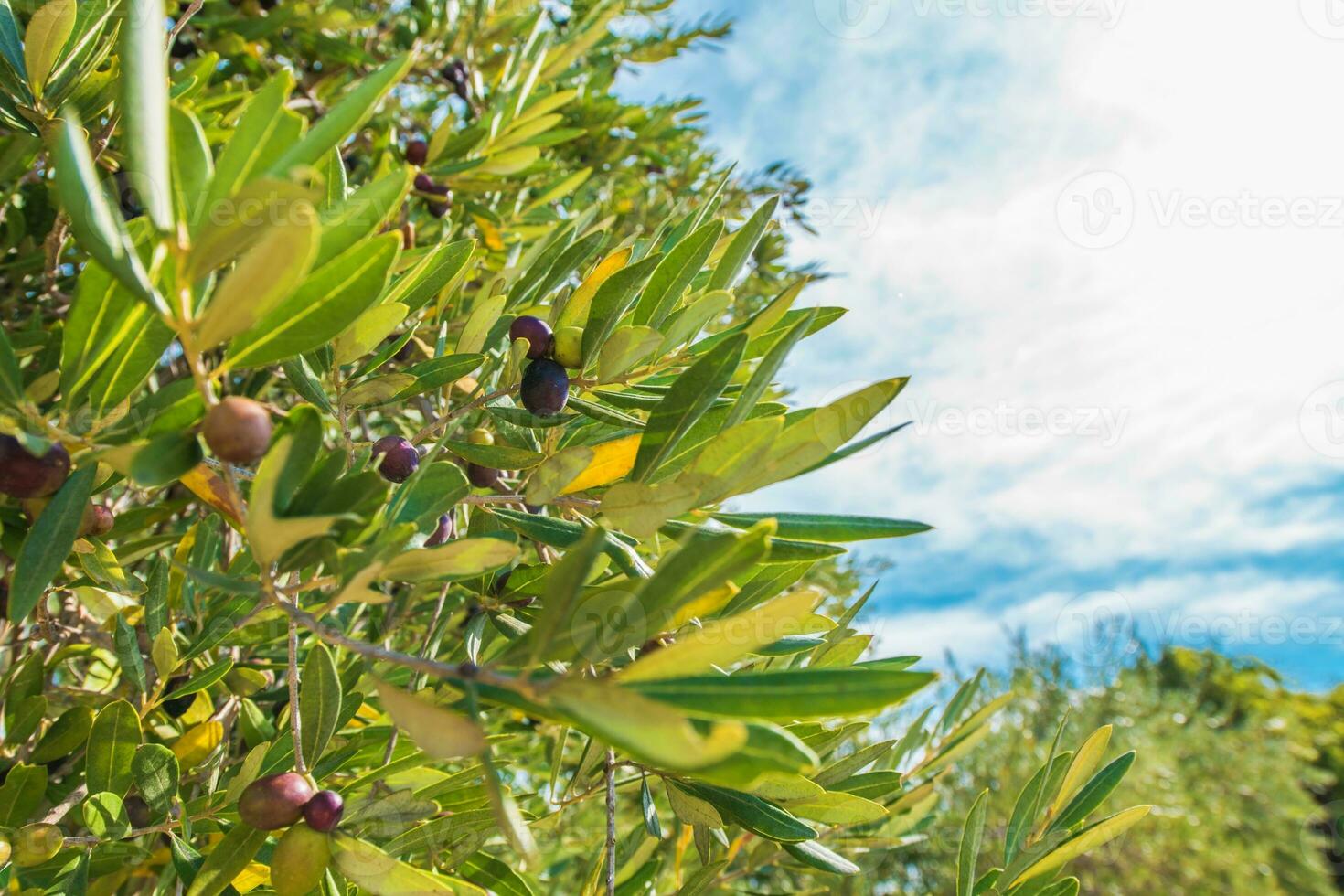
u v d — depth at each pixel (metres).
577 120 1.06
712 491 0.30
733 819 0.37
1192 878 2.40
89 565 0.35
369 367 0.39
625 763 0.40
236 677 0.47
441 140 0.70
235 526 0.29
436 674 0.24
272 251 0.21
